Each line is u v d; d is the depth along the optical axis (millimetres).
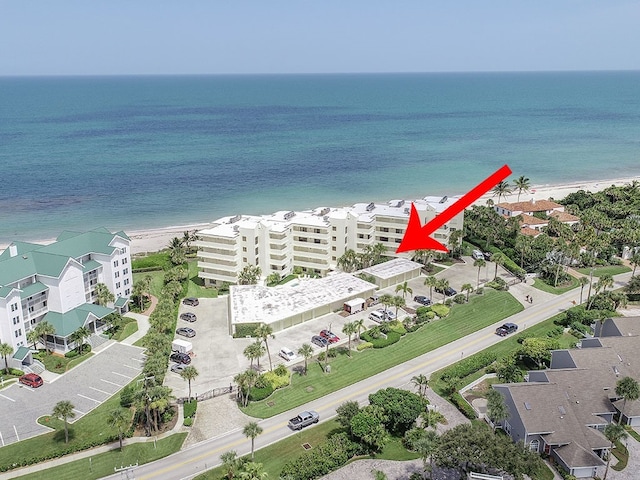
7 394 92062
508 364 94375
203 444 78938
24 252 116312
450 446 66750
